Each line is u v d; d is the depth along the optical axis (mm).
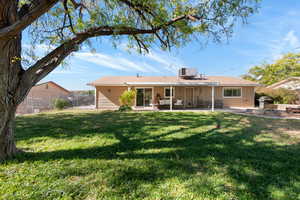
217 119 7496
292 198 1884
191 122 6656
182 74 15422
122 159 2934
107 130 5211
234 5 2949
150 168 2584
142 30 3480
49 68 2955
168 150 3418
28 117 8078
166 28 3691
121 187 2064
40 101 14531
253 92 14969
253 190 2027
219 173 2443
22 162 2705
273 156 3098
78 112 10281
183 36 3979
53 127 5656
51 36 3881
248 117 8227
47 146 3639
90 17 3488
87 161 2820
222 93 14828
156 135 4617
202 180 2240
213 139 4223
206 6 3148
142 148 3549
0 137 2703
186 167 2631
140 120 7152
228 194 1945
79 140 4129
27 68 2785
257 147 3613
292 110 9469
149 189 2033
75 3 3648
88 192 1955
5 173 2334
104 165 2662
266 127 5746
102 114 9211
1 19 2174
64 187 2031
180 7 3445
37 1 2432
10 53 2477
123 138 4320
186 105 14703
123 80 14539
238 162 2822
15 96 2619
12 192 1913
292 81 15078
